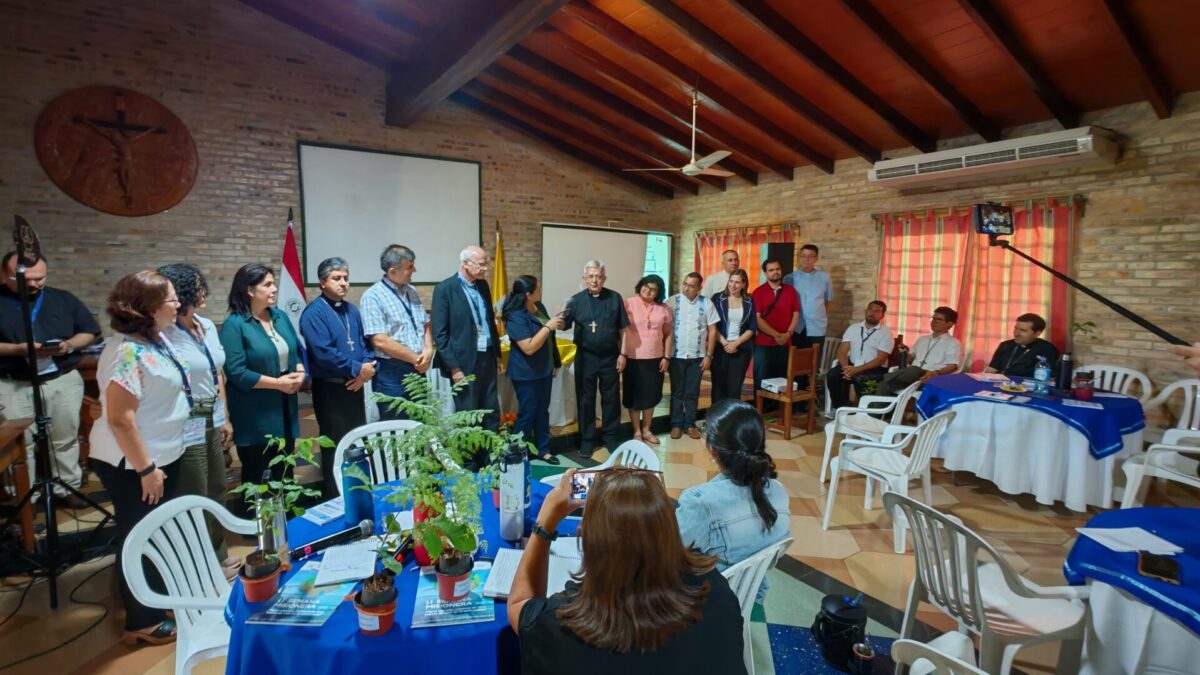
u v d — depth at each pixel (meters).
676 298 4.61
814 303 5.68
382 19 4.91
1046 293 4.59
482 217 7.05
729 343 4.66
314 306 2.98
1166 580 1.44
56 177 4.75
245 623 1.29
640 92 5.29
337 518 1.80
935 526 1.82
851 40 4.02
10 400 3.14
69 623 2.27
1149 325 2.59
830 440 3.78
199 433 2.17
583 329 4.14
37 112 4.66
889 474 2.91
